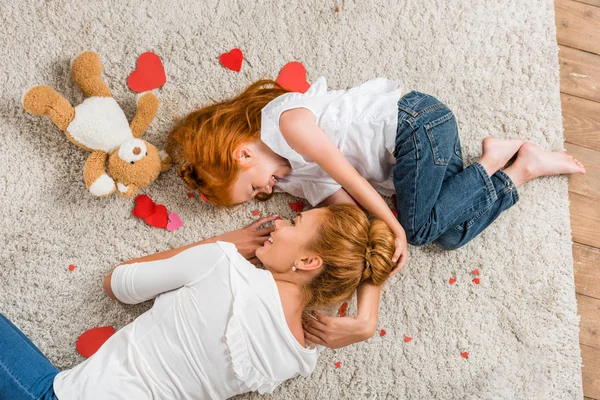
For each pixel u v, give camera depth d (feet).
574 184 4.93
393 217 3.91
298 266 3.65
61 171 4.54
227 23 4.81
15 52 4.56
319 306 3.82
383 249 3.67
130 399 3.58
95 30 4.65
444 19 4.99
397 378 4.67
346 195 4.45
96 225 4.56
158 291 3.94
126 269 4.04
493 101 4.94
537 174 4.70
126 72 4.66
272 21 4.85
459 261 4.81
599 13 5.09
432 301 4.76
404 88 4.90
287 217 4.79
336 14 4.91
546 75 4.99
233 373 3.65
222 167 3.97
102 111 4.23
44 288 4.45
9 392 3.59
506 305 4.79
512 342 4.74
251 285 3.58
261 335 3.57
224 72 4.78
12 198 4.48
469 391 4.66
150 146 4.35
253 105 4.14
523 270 4.82
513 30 5.03
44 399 3.58
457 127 4.70
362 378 4.65
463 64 4.96
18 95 4.53
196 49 4.76
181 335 3.60
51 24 4.61
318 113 4.01
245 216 4.75
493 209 4.50
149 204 4.59
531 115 4.94
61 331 4.43
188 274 3.72
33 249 4.47
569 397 4.68
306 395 4.60
